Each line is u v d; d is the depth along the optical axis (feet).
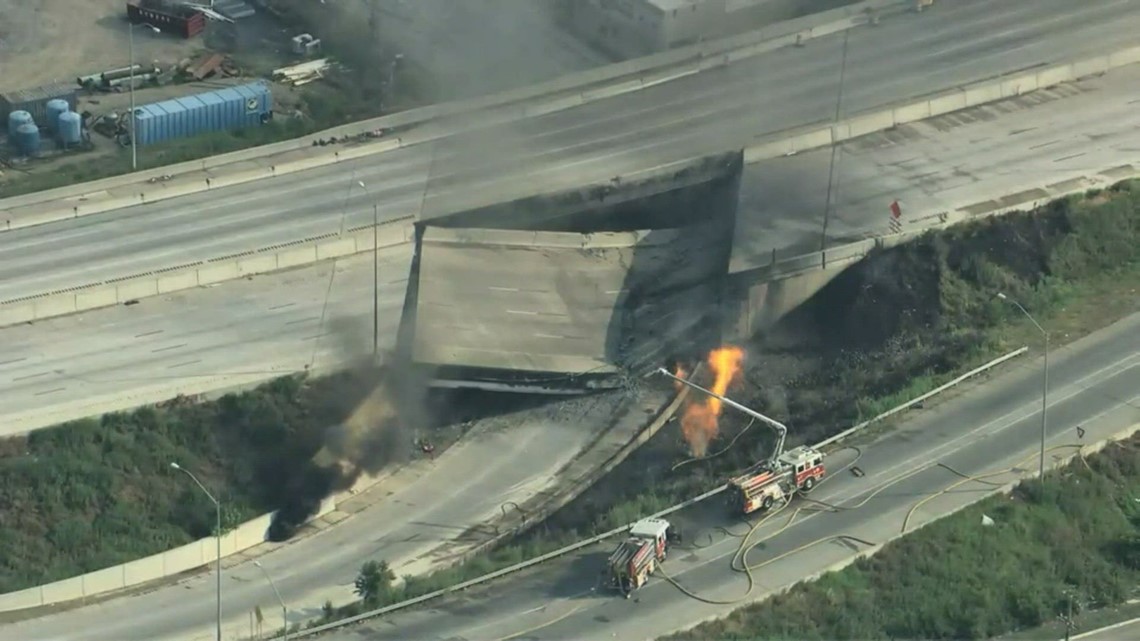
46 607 623.36
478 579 612.70
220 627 598.34
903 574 612.29
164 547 648.38
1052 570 621.31
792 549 619.67
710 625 586.04
